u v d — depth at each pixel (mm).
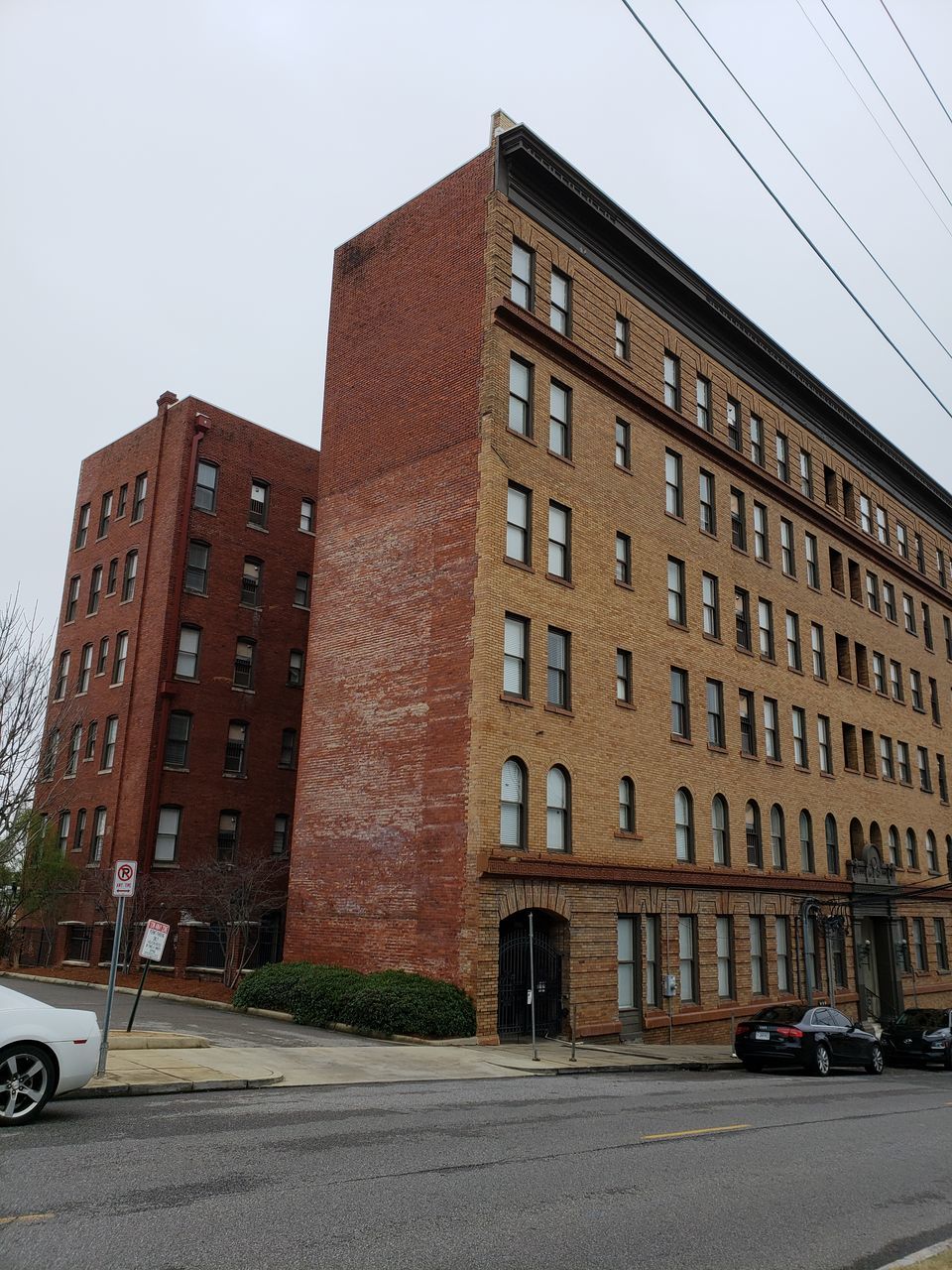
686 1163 9805
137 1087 12398
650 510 28562
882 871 37062
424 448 25422
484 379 24250
